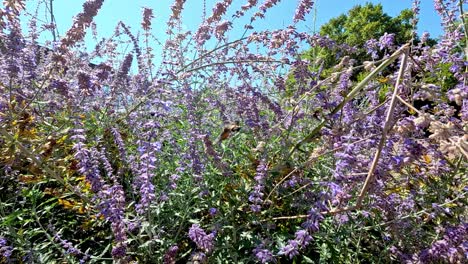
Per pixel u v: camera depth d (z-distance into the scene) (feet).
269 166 9.37
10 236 8.61
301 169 8.95
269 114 12.84
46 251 8.55
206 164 9.71
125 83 12.82
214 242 7.69
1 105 10.11
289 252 6.38
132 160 9.04
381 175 7.13
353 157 6.85
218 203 8.95
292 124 9.80
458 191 9.16
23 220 8.29
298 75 10.34
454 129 4.45
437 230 7.89
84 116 11.63
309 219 6.23
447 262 7.19
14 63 10.63
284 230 8.98
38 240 9.31
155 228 8.60
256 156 9.96
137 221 7.98
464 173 9.93
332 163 9.31
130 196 9.83
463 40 11.48
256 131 10.45
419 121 4.55
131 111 10.68
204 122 11.44
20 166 9.64
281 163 8.74
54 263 7.99
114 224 7.20
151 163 7.74
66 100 11.13
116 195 7.23
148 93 10.55
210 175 9.83
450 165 9.02
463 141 4.03
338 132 7.66
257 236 7.98
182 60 12.94
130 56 12.59
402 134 6.31
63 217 9.98
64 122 11.18
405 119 6.01
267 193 9.23
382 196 8.27
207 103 12.12
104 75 11.76
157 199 8.80
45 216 9.41
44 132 11.16
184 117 12.00
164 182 9.49
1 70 10.96
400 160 7.11
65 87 10.47
